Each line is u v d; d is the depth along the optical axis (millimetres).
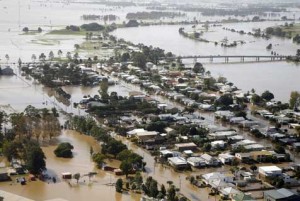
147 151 148000
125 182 122750
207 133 163625
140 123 170875
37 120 154000
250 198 111625
